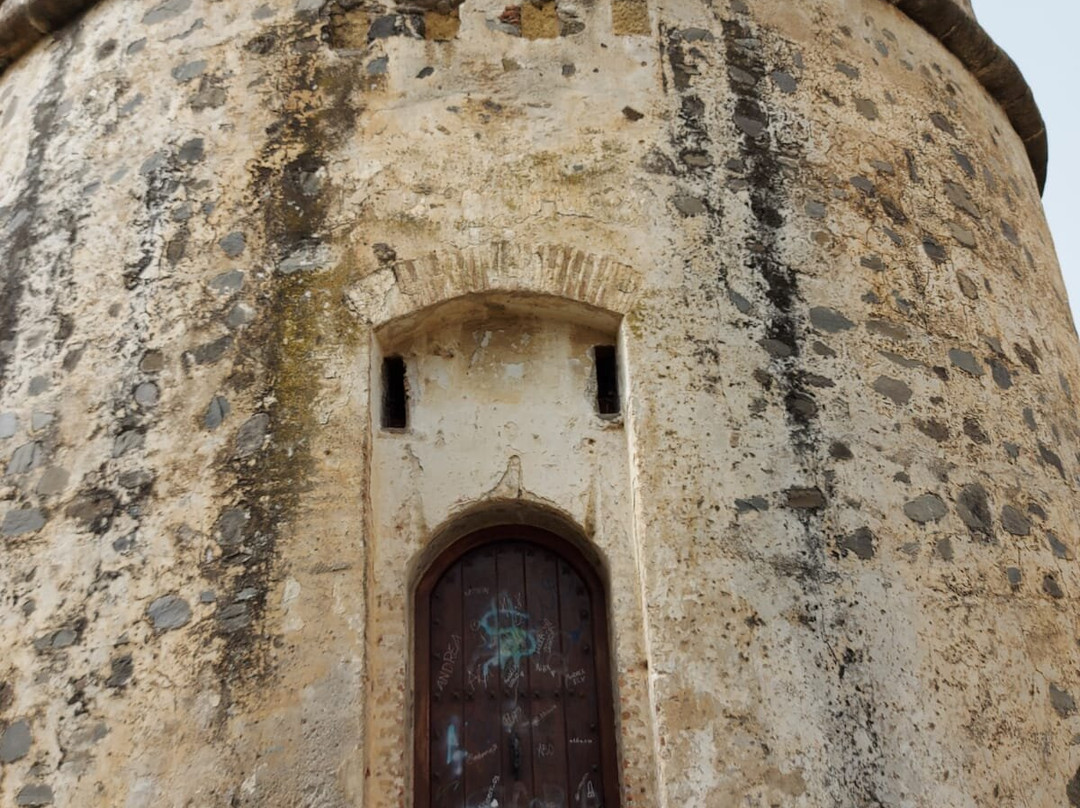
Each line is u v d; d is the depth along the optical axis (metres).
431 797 4.96
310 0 6.44
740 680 4.82
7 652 4.98
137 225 5.93
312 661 4.75
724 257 5.78
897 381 5.77
